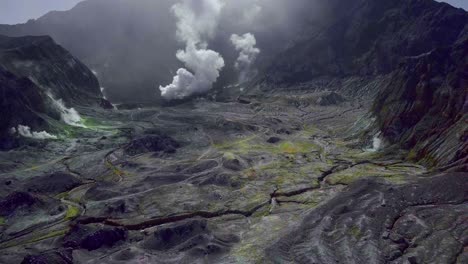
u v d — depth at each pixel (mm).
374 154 165500
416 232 88000
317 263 79062
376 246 83875
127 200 126875
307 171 152625
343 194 111312
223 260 85625
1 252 97562
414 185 109312
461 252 78875
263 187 137250
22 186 147000
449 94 155625
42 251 97000
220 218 114188
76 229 105500
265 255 85188
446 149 134500
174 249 93438
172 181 148250
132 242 100625
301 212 111125
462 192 101625
